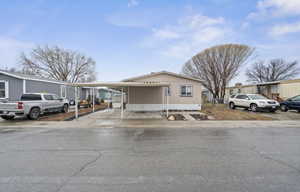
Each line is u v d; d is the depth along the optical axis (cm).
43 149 595
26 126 1059
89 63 4044
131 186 346
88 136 793
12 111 1205
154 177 384
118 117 1406
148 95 1811
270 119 1280
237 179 372
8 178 384
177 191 327
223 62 3133
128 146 627
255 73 4434
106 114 1598
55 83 2291
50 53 3572
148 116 1455
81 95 3080
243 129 949
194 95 1841
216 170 418
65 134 838
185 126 1040
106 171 417
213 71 3172
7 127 1030
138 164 458
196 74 3381
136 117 1401
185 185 349
